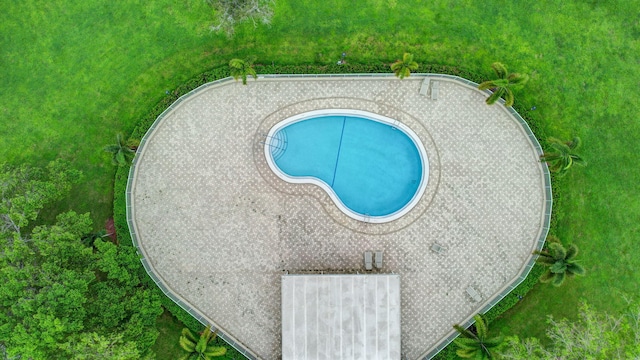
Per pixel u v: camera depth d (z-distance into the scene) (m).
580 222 36.25
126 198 35.56
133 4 36.59
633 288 35.97
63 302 28.80
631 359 30.12
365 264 35.41
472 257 35.72
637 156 36.28
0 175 31.91
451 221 35.75
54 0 36.66
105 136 36.69
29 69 36.72
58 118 36.75
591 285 36.09
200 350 31.38
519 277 35.47
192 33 36.69
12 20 36.72
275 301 35.91
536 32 36.47
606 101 36.34
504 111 35.81
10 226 32.50
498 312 35.47
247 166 36.03
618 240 36.16
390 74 35.62
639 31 36.25
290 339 32.84
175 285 36.12
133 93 36.72
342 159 36.34
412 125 35.91
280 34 36.53
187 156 36.19
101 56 36.69
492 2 36.34
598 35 36.34
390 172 36.34
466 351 31.75
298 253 35.91
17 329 27.91
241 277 36.03
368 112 35.88
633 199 36.19
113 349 29.30
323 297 32.81
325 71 35.84
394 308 32.66
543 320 36.00
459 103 35.91
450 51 36.38
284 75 35.69
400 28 36.47
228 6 33.12
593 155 36.31
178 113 36.19
